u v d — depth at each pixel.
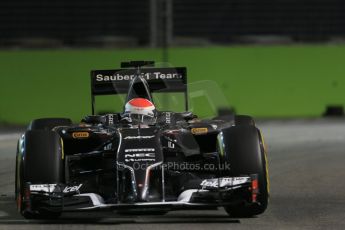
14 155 46.38
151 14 80.75
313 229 24.36
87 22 84.25
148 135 26.09
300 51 80.19
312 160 43.06
